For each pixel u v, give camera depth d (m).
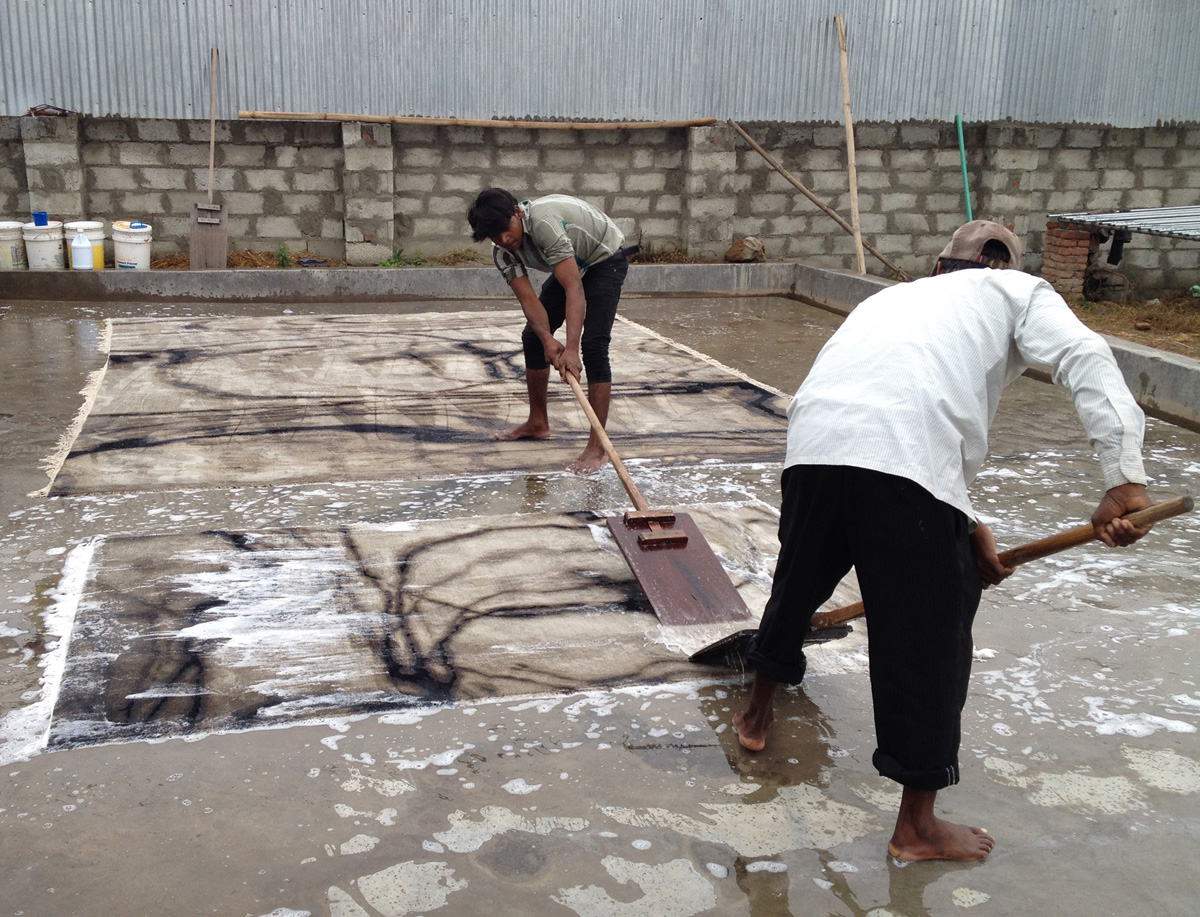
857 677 3.07
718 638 3.20
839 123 10.72
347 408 5.63
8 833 2.25
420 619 3.26
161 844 2.23
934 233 11.24
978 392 2.18
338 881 2.14
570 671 3.00
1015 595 3.62
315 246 10.12
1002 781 2.58
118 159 9.58
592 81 10.10
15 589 3.38
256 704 2.77
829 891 2.16
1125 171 11.38
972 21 10.62
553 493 4.46
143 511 4.11
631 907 2.09
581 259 4.73
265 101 9.59
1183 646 3.28
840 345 2.33
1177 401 5.96
